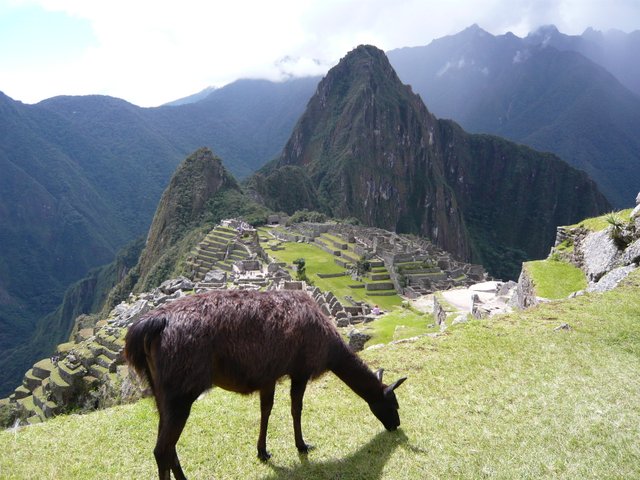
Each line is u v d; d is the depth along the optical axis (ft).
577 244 77.15
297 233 344.69
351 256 264.72
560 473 19.49
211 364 16.69
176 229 433.89
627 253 58.49
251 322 17.60
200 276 226.79
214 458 21.01
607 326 38.58
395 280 227.81
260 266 200.85
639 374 29.89
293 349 18.62
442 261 263.70
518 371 30.76
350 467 20.33
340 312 115.14
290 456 21.11
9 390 351.25
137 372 16.96
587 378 29.30
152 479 19.58
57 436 23.29
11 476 19.74
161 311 17.03
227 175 496.64
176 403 15.88
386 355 34.68
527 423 23.90
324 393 28.07
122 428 24.16
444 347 35.76
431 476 19.65
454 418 24.82
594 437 22.17
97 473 20.01
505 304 91.97
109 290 492.13
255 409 25.96
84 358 103.09
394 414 22.90
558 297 63.21
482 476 19.56
